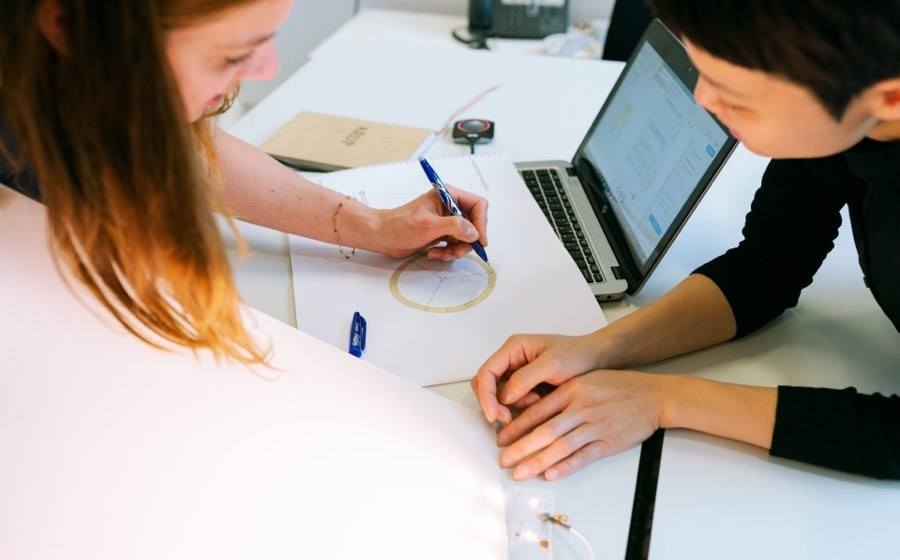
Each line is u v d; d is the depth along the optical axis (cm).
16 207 61
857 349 81
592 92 140
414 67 149
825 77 48
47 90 48
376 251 94
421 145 120
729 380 78
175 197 51
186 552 55
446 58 152
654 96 99
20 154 60
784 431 67
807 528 63
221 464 59
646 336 78
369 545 58
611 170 103
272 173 95
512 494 65
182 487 57
